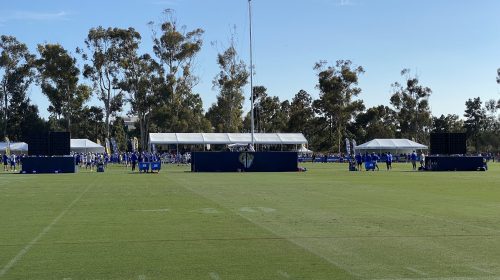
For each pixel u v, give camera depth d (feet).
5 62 353.51
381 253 37.63
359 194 84.43
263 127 451.53
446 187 100.27
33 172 167.73
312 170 183.21
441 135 179.42
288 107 459.73
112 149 332.39
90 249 39.42
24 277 31.32
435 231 47.01
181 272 32.42
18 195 84.33
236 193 86.28
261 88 460.55
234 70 360.07
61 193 87.97
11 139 367.04
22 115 369.91
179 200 74.79
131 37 331.16
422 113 403.13
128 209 64.03
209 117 406.00
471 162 178.60
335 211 61.52
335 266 33.78
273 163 172.24
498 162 296.71
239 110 363.97
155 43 336.49
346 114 372.58
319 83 377.09
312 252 38.06
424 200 74.64
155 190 93.30
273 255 37.14
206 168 170.40
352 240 42.65
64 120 375.04
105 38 329.31
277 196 80.74
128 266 33.99
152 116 338.95
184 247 40.06
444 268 33.12
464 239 43.04
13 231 47.80
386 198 77.66
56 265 34.32
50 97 329.93
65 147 169.78
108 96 333.83
